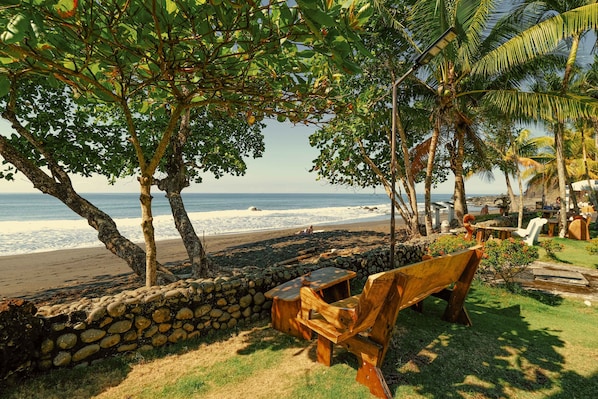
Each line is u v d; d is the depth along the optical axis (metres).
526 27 9.65
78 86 2.90
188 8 2.11
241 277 4.27
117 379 2.81
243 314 4.13
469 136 13.91
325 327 2.85
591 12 6.85
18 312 2.64
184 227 7.48
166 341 3.47
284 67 3.17
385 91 10.73
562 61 11.87
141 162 3.95
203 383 2.72
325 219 36.31
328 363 2.95
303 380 2.73
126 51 2.47
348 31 2.21
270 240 16.75
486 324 3.95
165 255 13.69
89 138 6.86
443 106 10.32
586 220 11.93
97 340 3.07
